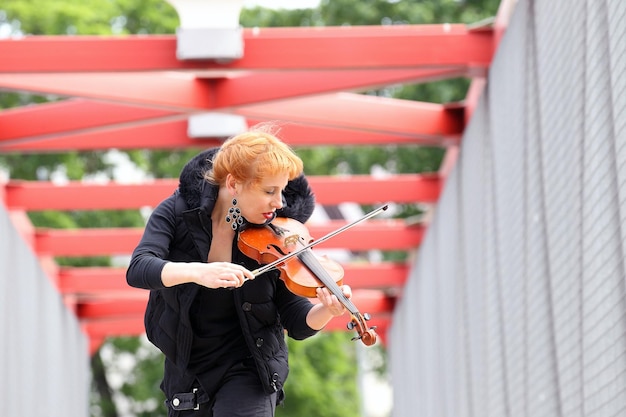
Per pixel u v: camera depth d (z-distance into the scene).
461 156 19.56
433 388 24.28
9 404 20.11
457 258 20.30
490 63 16.55
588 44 10.65
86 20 39.31
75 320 30.59
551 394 13.03
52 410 26.12
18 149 20.64
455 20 40.97
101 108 19.25
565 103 11.70
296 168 8.55
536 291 13.55
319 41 16.56
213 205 8.69
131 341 45.78
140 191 23.25
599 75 10.28
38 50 16.19
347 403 50.59
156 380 45.59
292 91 18.02
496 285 16.39
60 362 27.58
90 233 25.64
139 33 43.03
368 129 19.48
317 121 19.44
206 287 8.65
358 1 41.19
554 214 12.39
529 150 13.66
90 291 28.06
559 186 12.09
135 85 18.02
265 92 18.14
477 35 16.64
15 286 21.27
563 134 11.83
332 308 8.59
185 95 18.23
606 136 10.12
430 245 24.00
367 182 23.31
